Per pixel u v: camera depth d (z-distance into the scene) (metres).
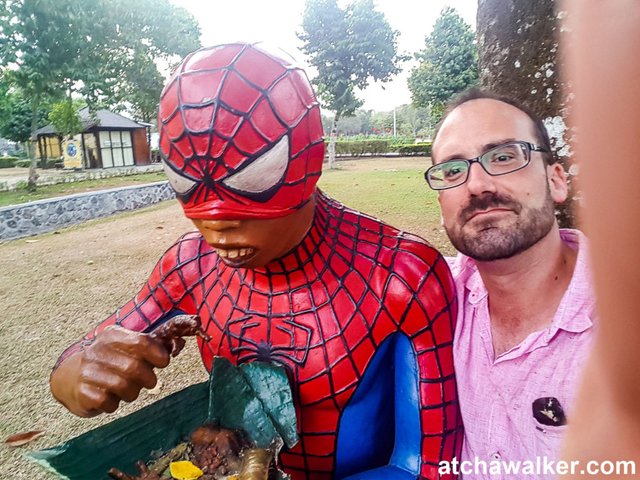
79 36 10.80
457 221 1.19
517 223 1.15
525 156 1.14
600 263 0.31
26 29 10.28
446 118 1.24
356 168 16.33
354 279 1.19
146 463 1.26
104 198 9.59
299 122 0.95
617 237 0.29
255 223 0.95
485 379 1.29
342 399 1.20
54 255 6.42
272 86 0.92
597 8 0.30
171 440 1.33
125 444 1.28
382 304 1.18
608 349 0.32
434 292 1.22
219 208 0.93
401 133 48.28
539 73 2.08
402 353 1.23
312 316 1.18
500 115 1.17
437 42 20.41
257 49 0.96
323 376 1.18
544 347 1.21
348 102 18.19
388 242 1.24
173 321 1.18
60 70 10.90
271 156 0.91
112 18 11.52
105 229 8.05
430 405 1.21
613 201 0.29
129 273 5.41
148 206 10.80
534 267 1.23
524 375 1.23
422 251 1.24
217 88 0.90
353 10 17.70
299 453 1.28
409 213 7.14
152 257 6.01
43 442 2.72
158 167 21.03
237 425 1.24
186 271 1.34
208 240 0.98
